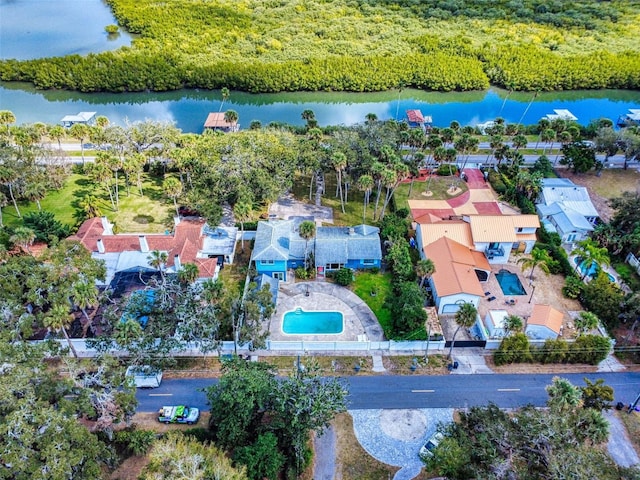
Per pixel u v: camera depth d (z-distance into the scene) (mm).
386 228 83000
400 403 58375
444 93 161000
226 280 76625
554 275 79438
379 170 85438
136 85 152875
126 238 79312
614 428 55531
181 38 177000
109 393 49062
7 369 46312
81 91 154750
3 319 56938
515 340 62688
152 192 101188
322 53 170000
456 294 69188
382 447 53500
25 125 112375
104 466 49344
